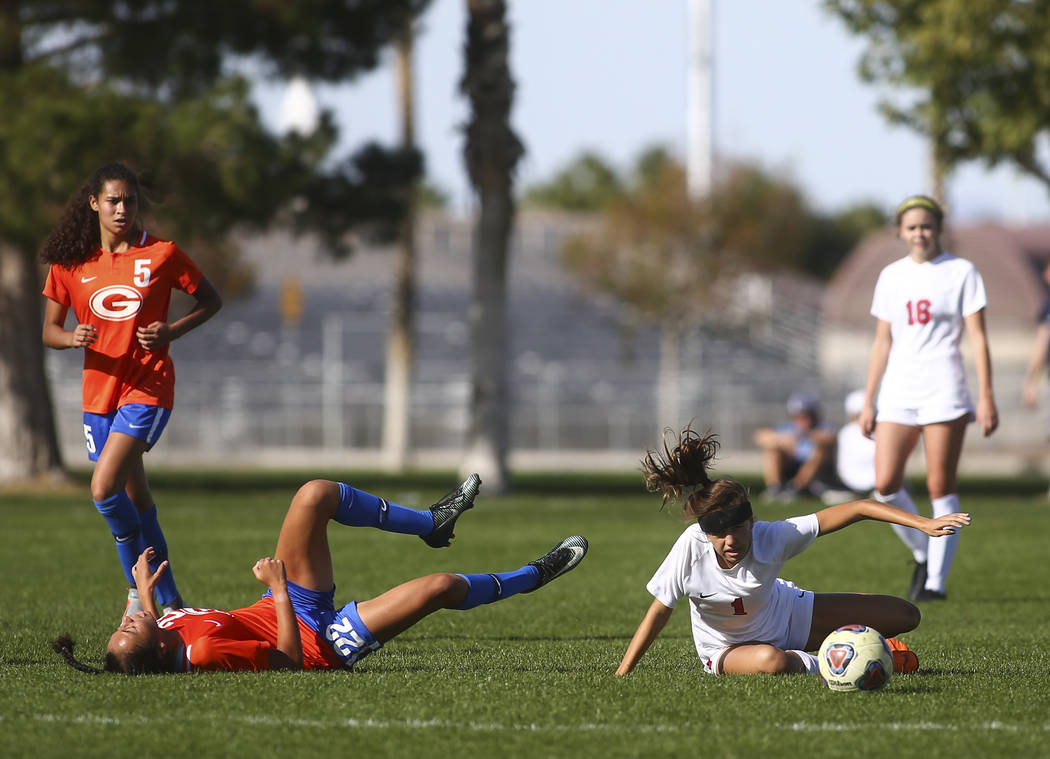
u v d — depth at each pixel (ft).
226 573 122.52
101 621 92.38
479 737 53.11
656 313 529.86
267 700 59.26
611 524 180.75
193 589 110.93
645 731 54.19
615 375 565.94
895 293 105.29
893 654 69.05
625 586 118.52
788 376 572.10
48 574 123.24
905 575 126.31
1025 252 653.30
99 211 80.94
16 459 255.70
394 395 397.39
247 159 228.02
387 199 266.57
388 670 70.08
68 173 211.41
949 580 121.60
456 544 153.79
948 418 103.40
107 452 79.00
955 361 104.17
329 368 541.34
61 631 86.99
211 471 381.40
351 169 262.06
